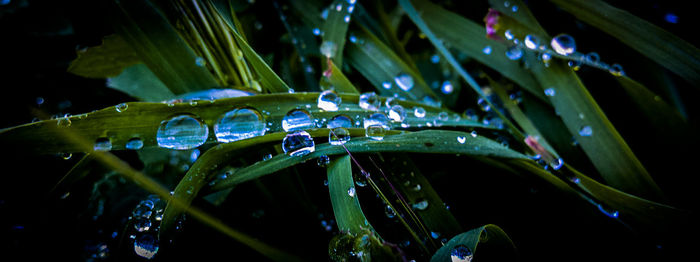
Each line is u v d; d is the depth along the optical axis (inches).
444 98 5.0
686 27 4.5
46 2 4.3
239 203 4.4
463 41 4.7
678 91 4.5
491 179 4.4
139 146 3.9
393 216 4.2
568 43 4.4
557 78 4.4
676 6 4.5
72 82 4.5
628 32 4.3
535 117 4.6
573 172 4.2
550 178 4.2
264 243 4.2
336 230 4.3
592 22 4.4
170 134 4.0
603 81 4.6
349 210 3.9
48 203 4.1
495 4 4.5
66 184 4.0
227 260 4.1
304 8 4.9
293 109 4.1
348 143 4.0
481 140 4.1
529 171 4.2
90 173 4.3
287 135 4.0
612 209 4.2
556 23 4.7
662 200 4.1
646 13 4.5
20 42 4.3
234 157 4.0
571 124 4.3
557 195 4.3
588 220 4.2
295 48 4.9
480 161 4.3
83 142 3.9
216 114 4.0
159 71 4.3
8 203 4.1
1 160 3.8
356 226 3.9
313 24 4.8
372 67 4.7
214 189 4.0
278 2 5.0
